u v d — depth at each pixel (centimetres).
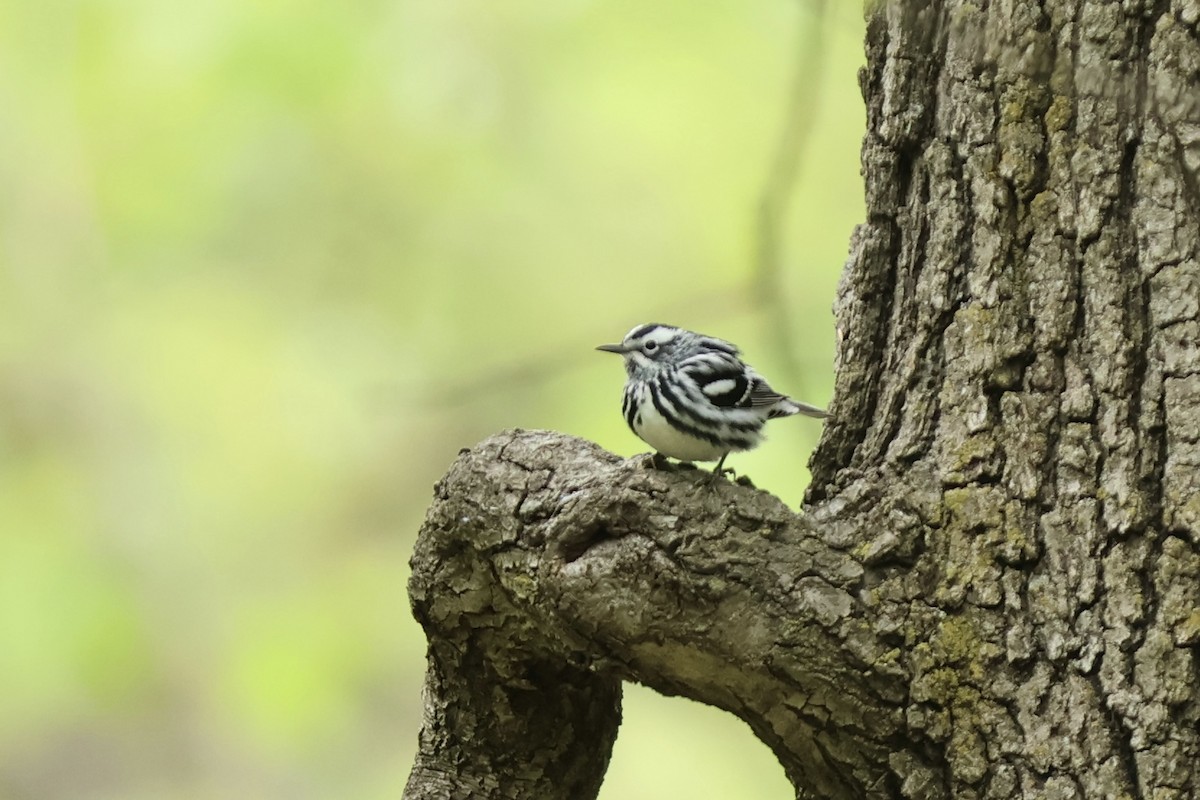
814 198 1411
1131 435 566
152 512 1644
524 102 1505
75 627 1562
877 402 636
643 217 1538
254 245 1598
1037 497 573
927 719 557
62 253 1652
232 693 1579
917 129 647
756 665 564
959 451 590
